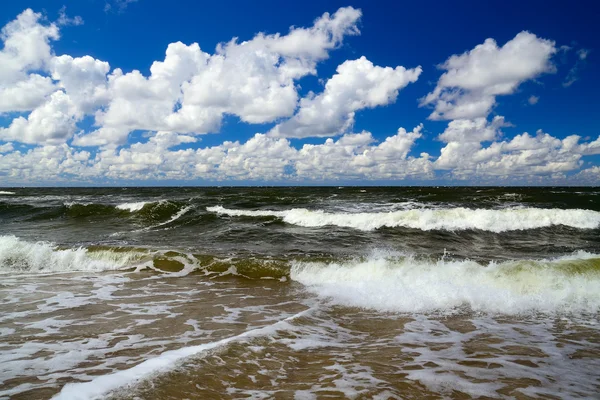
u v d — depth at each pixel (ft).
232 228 54.44
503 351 14.83
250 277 30.09
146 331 17.47
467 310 21.12
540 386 11.55
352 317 20.04
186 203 75.41
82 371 12.62
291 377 12.08
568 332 17.30
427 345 15.62
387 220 54.54
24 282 28.37
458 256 35.94
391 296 23.66
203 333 17.24
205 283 28.37
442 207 71.10
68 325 18.29
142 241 44.98
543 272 25.39
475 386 11.53
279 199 91.76
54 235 50.75
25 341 15.90
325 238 46.32
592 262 26.45
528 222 51.42
